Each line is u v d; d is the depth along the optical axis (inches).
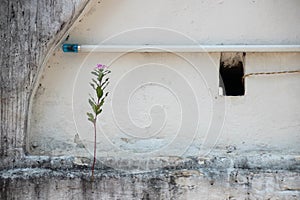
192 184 118.8
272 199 118.4
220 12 126.0
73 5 120.7
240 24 126.0
